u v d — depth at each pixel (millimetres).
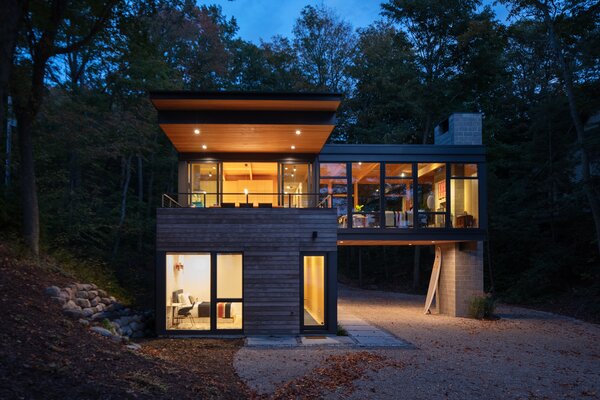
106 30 14516
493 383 8031
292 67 33250
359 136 31969
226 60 30891
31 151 12578
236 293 12500
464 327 14641
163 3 16312
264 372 8273
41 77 12719
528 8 19484
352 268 34938
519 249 25703
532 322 16266
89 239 22281
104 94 23719
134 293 19234
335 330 12508
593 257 21594
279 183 16641
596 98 20094
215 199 16516
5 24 7766
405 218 16469
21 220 12859
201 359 9086
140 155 22750
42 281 10047
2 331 6355
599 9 17422
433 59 28234
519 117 30094
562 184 23672
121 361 6902
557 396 7418
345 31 32344
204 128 13805
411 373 8492
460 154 16578
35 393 4805
